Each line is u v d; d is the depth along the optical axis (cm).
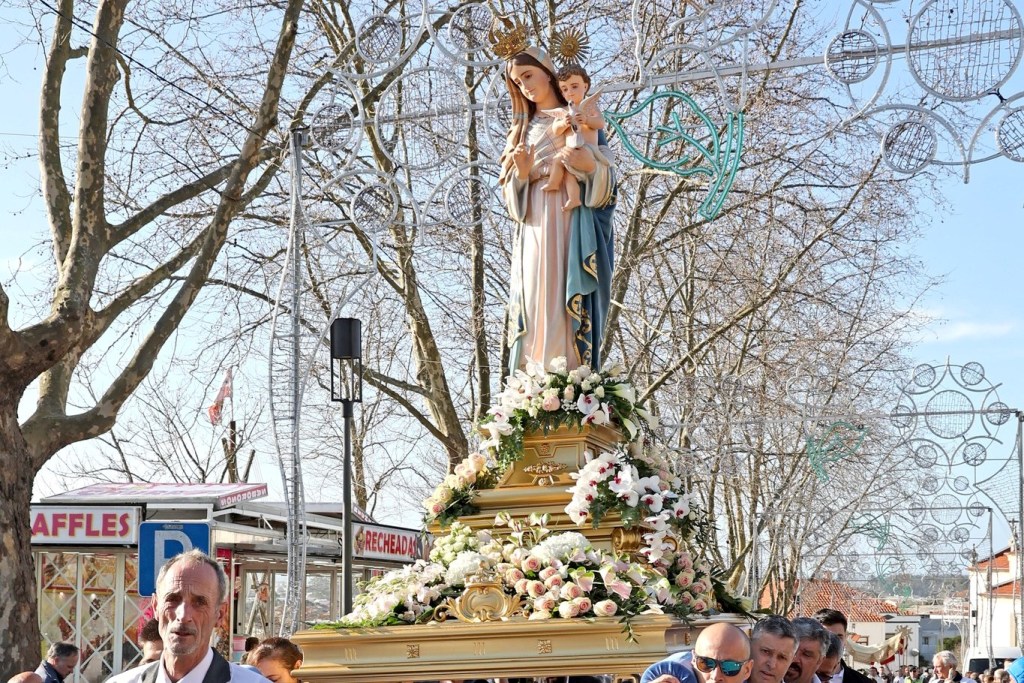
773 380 3030
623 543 955
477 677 870
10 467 1245
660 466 1035
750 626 1074
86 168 1363
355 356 1425
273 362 1448
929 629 9062
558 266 1041
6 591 1227
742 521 3700
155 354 1398
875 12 1138
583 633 856
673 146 2259
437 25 1798
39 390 1359
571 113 1028
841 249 2550
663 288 2825
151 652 762
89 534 1883
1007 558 7256
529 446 1011
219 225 1473
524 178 1053
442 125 1622
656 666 658
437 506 1000
